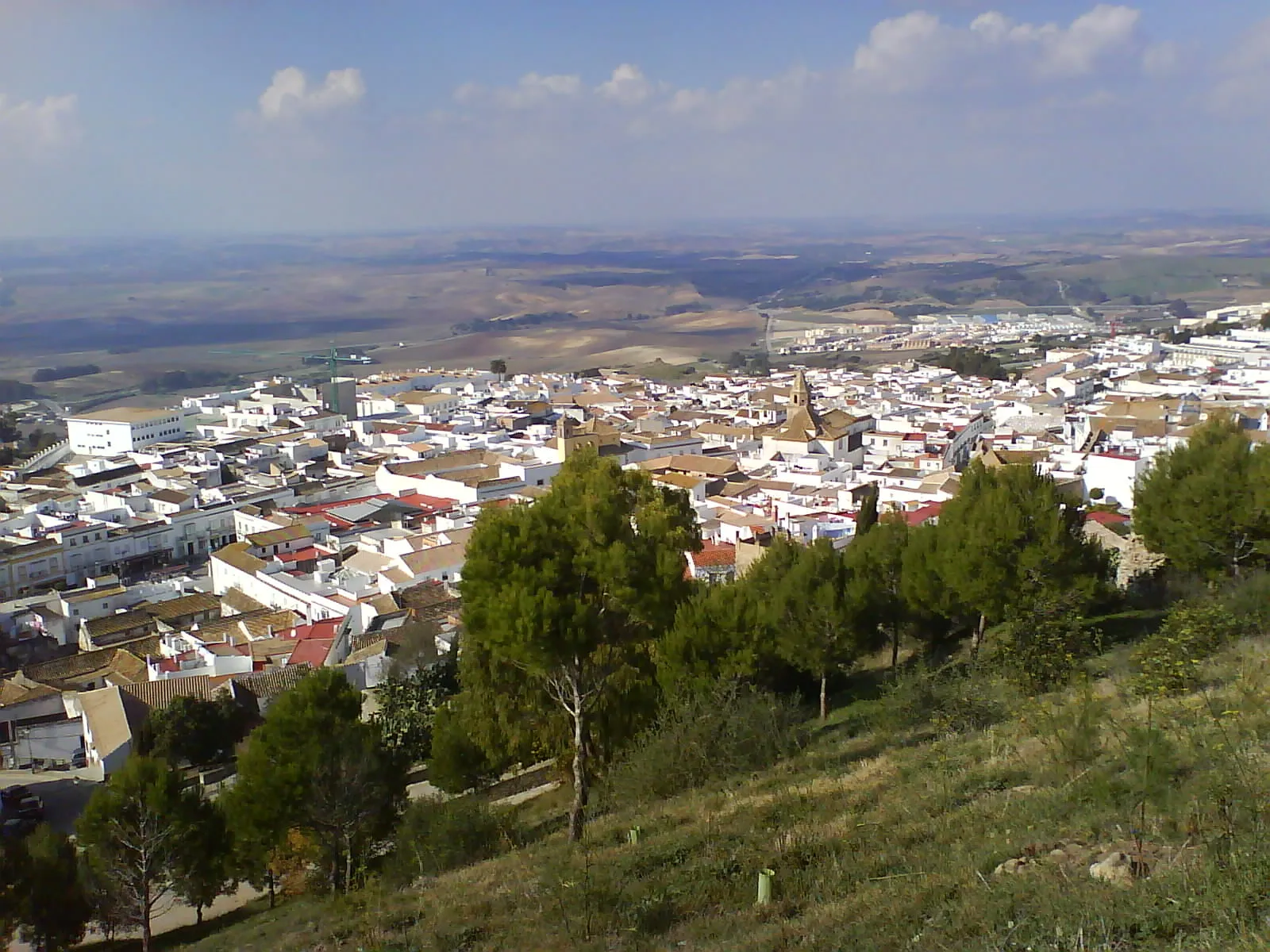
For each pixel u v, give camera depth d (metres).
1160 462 70.75
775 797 37.34
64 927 52.19
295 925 42.47
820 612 59.31
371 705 84.50
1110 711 37.12
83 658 100.88
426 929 32.22
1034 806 28.83
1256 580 53.84
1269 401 176.62
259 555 130.88
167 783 53.28
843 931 23.11
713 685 51.16
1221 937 18.28
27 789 77.69
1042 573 60.06
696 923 26.44
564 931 27.48
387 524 144.75
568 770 54.75
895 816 31.62
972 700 45.16
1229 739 29.30
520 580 43.62
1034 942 19.77
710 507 128.88
